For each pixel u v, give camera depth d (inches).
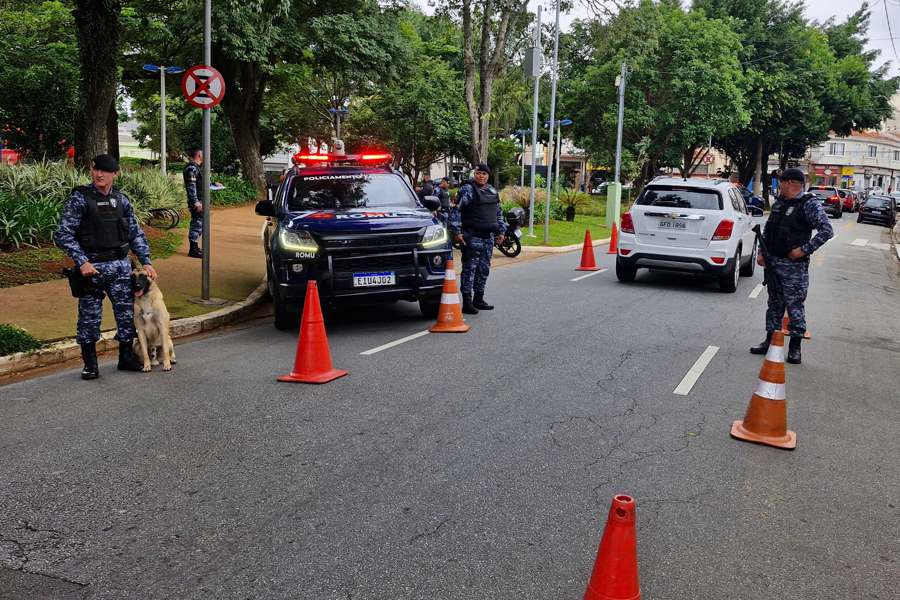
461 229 390.3
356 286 335.6
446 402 236.1
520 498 166.1
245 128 1229.1
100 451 191.2
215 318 362.3
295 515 156.0
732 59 1521.9
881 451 203.8
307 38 1048.8
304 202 381.1
